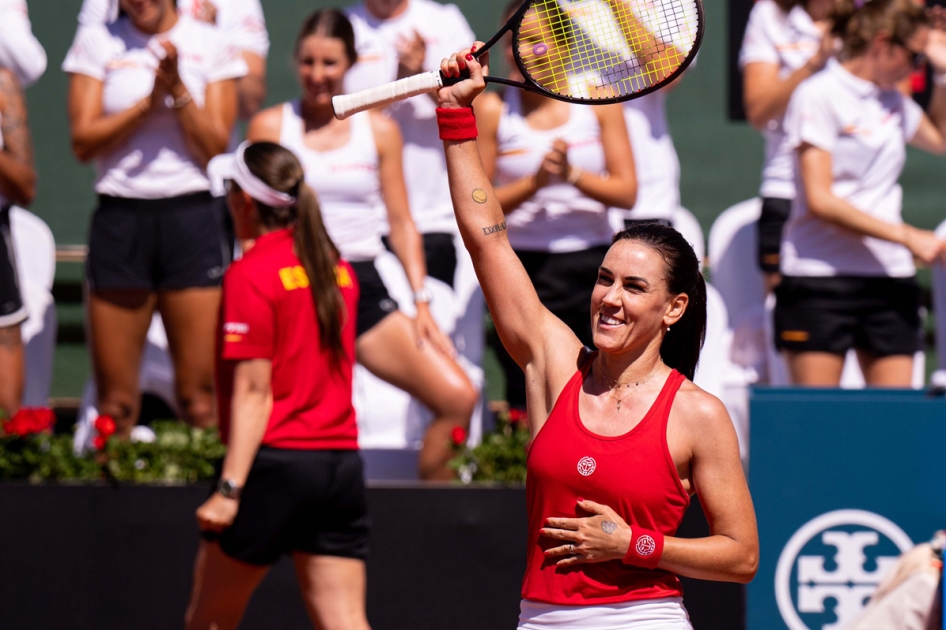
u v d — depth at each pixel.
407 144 21.86
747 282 24.25
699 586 15.22
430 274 21.83
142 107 18.62
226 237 19.73
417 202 21.98
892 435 14.55
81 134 19.00
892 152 19.83
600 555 8.32
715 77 28.47
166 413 23.33
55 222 27.84
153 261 18.94
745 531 8.48
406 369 17.77
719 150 28.55
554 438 8.70
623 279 8.65
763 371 23.11
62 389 26.64
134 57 19.34
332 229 18.09
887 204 19.98
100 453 15.70
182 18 19.83
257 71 23.20
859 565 14.60
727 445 8.50
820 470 14.62
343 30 18.36
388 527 15.27
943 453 14.48
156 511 15.17
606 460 8.46
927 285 27.56
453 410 17.72
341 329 13.51
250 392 13.01
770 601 14.66
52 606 15.09
